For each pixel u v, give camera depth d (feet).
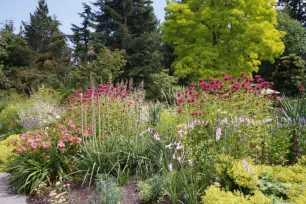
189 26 44.80
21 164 14.08
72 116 19.22
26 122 28.02
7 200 12.21
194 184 10.17
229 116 13.75
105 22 71.31
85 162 13.53
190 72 42.27
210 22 42.27
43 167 13.55
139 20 70.54
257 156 12.46
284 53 58.85
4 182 14.71
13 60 72.33
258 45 40.22
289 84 41.16
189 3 47.42
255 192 8.77
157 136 13.94
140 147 14.43
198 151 11.65
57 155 13.85
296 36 57.67
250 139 12.55
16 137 22.52
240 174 9.36
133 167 13.79
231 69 42.80
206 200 8.73
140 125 16.51
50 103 32.27
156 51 68.85
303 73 41.09
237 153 11.61
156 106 20.62
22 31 85.76
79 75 55.26
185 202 9.78
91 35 68.80
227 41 43.32
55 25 85.15
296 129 13.73
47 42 83.66
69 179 13.51
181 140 13.26
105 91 18.02
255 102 15.29
